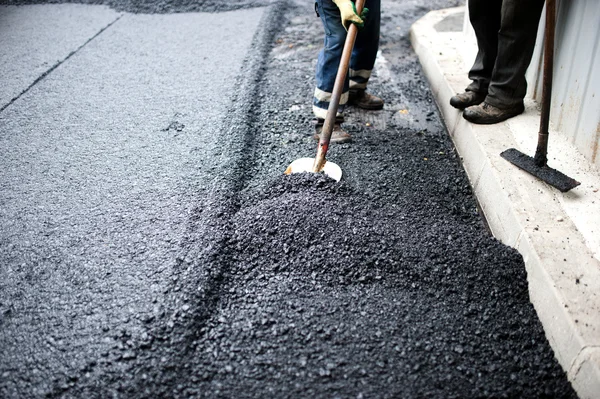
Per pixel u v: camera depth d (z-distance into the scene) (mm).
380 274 2223
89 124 3576
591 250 2096
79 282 2223
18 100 3922
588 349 1692
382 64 4695
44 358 1877
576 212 2312
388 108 3893
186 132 3438
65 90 4082
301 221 2416
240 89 4012
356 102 3836
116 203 2748
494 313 2068
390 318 2025
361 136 3459
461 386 1778
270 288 2166
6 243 2477
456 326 2006
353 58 3564
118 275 2246
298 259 2285
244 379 1802
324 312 2047
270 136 3436
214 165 3045
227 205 2654
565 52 2824
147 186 2885
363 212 2588
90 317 2039
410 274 2221
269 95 4004
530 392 1772
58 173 3027
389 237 2393
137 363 1840
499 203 2506
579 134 2713
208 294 2119
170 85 4148
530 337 1971
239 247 2346
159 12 5965
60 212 2689
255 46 4883
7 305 2119
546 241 2152
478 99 3271
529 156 2658
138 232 2518
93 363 1845
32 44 5039
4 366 1855
